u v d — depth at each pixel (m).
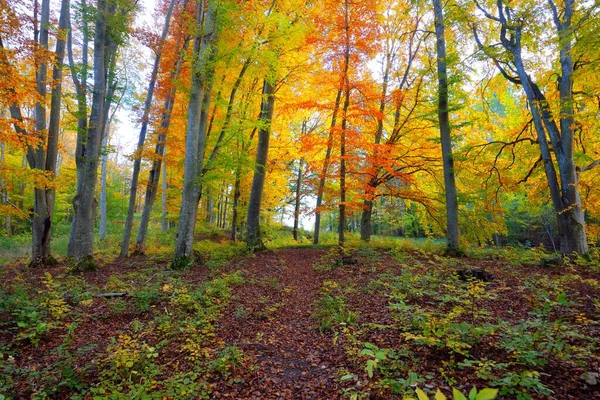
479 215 13.12
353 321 5.89
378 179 16.03
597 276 7.77
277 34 10.52
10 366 4.06
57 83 10.77
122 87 14.05
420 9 15.11
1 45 8.58
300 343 5.50
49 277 6.39
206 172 11.85
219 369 4.37
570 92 10.06
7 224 23.72
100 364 4.32
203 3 11.53
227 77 12.62
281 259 12.78
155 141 13.62
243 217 21.02
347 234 21.84
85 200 10.83
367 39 12.73
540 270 8.77
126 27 11.77
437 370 3.83
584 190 12.37
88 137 10.98
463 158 11.88
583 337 3.77
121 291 7.70
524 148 13.01
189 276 9.59
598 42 7.77
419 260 10.98
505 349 4.02
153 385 3.90
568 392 3.14
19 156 26.22
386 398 3.49
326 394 3.86
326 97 15.41
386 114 15.98
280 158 18.42
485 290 6.96
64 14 12.35
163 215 23.31
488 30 12.54
